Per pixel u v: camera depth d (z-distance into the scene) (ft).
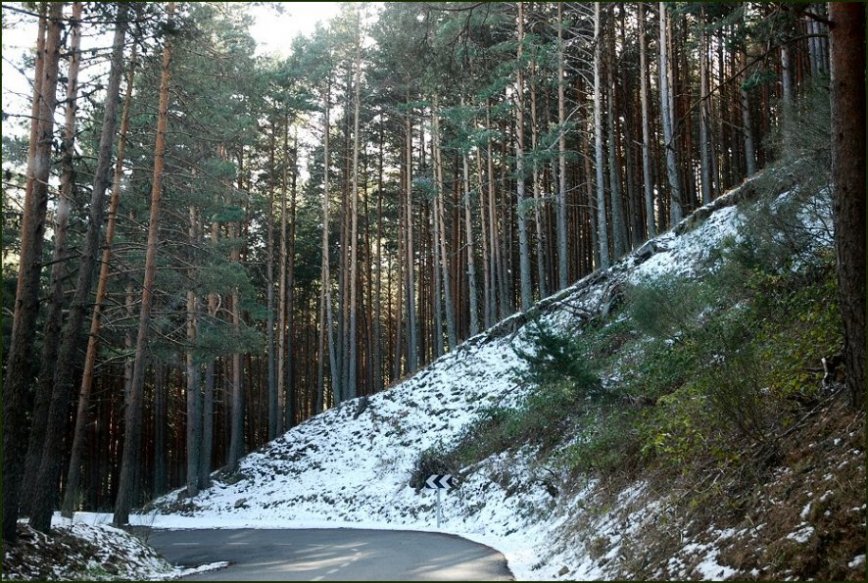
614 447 48.67
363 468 101.30
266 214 147.33
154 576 41.34
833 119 27.32
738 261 47.42
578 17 111.04
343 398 148.97
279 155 151.33
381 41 118.93
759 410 30.53
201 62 68.33
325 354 192.03
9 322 80.79
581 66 121.19
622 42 115.65
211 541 64.85
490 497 70.23
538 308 102.06
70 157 52.03
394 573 37.19
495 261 133.18
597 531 38.63
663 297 46.47
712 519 27.71
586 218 142.00
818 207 41.09
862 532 19.65
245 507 101.76
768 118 97.35
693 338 42.14
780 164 44.73
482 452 81.30
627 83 118.01
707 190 95.61
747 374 30.91
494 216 123.95
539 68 105.81
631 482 42.32
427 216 162.91
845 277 26.48
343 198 144.87
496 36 105.70
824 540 20.44
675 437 35.73
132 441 67.67
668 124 92.17
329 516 89.15
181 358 116.06
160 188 73.15
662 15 91.97
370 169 164.14
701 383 34.55
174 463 168.45
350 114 146.92
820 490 22.72
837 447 24.45
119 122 78.13
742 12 46.73
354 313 131.54
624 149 124.47
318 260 177.37
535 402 75.61
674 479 35.47
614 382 52.08
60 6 41.83
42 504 40.42
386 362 201.26
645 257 87.66
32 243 39.91
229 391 144.46
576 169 134.10
